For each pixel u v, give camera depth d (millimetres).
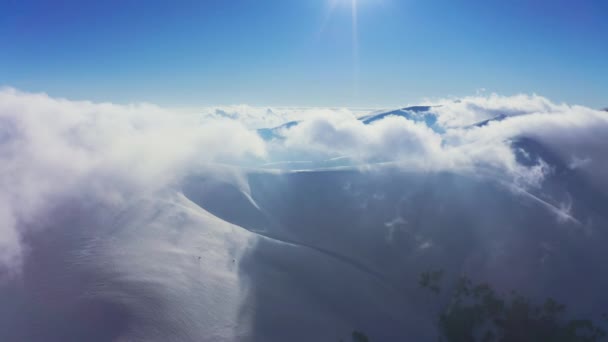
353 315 50531
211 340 40750
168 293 46062
